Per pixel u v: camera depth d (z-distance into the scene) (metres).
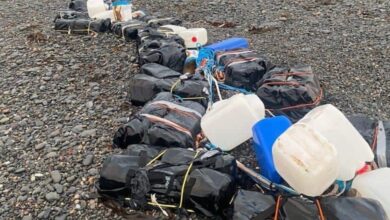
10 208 3.80
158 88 4.73
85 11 7.55
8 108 5.08
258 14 7.49
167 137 3.99
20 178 4.07
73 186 3.94
